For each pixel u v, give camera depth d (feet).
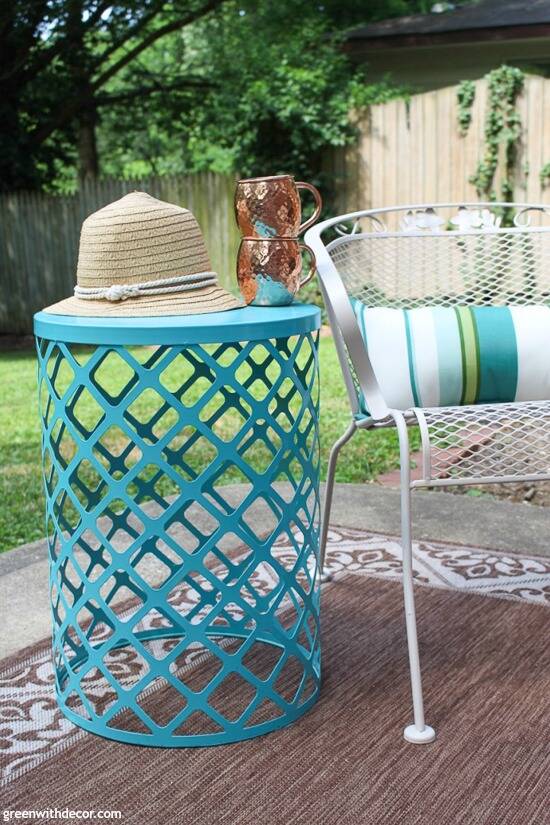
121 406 5.73
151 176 28.25
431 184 25.32
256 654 7.20
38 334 6.16
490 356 7.27
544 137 23.80
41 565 9.09
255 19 37.83
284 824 5.04
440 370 7.23
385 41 34.27
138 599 8.15
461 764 5.55
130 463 13.35
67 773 5.59
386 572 8.73
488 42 33.47
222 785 5.42
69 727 6.16
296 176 26.99
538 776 5.40
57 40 33.65
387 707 6.28
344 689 6.56
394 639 7.35
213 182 27.55
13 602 8.19
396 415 6.25
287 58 29.04
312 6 39.09
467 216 8.56
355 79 29.35
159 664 5.84
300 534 9.86
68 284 29.55
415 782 5.38
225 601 5.88
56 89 35.60
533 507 10.53
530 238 8.71
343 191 26.71
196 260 6.25
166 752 5.81
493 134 24.18
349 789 5.34
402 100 25.36
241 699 6.47
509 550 9.19
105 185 28.58
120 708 5.96
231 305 6.23
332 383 18.21
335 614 7.86
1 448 14.57
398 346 7.30
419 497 10.96
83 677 6.46
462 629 7.48
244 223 6.40
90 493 7.12
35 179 33.94
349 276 8.27
